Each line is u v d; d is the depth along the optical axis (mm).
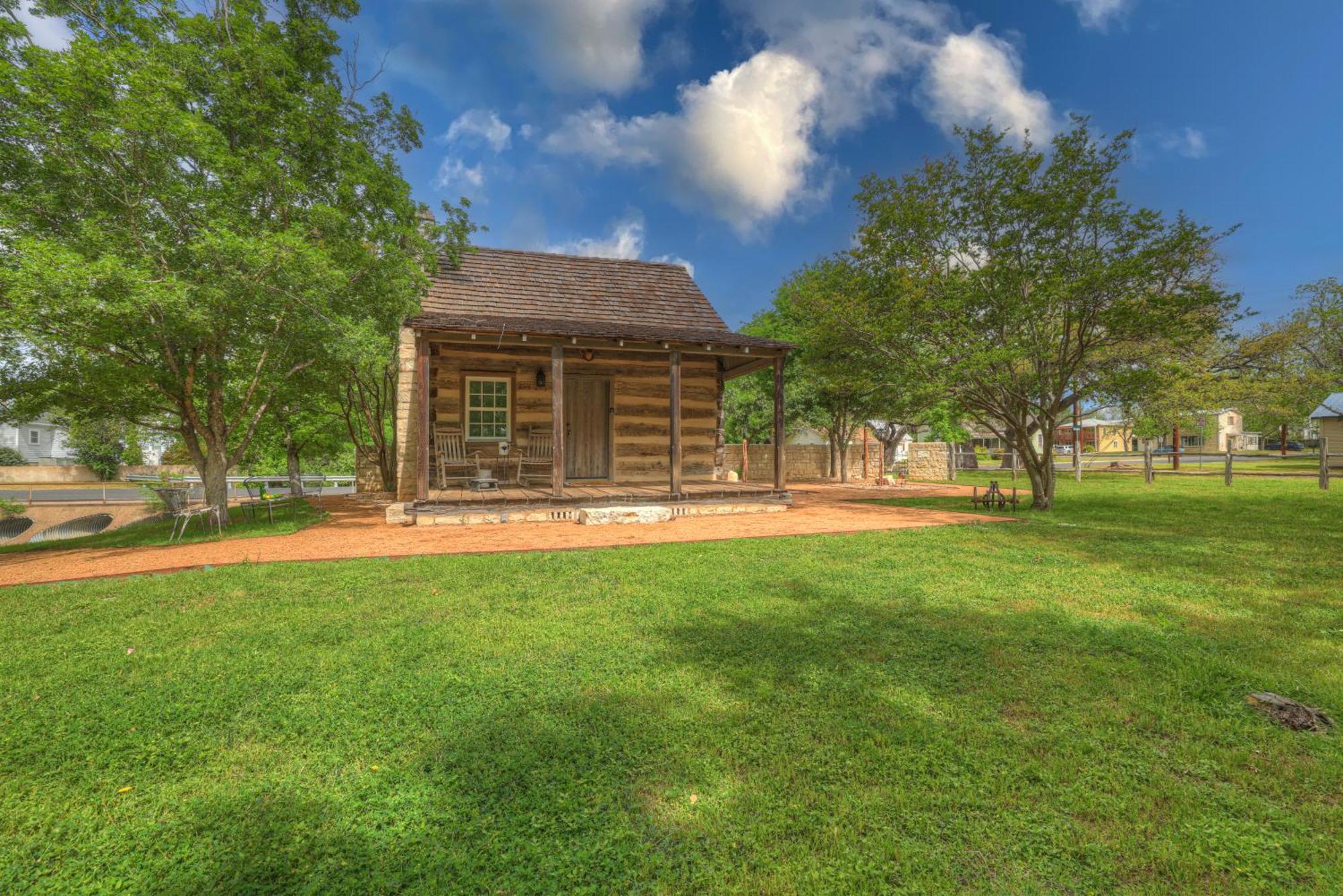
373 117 12328
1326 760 2682
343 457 35000
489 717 3047
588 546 8211
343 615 4859
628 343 11250
